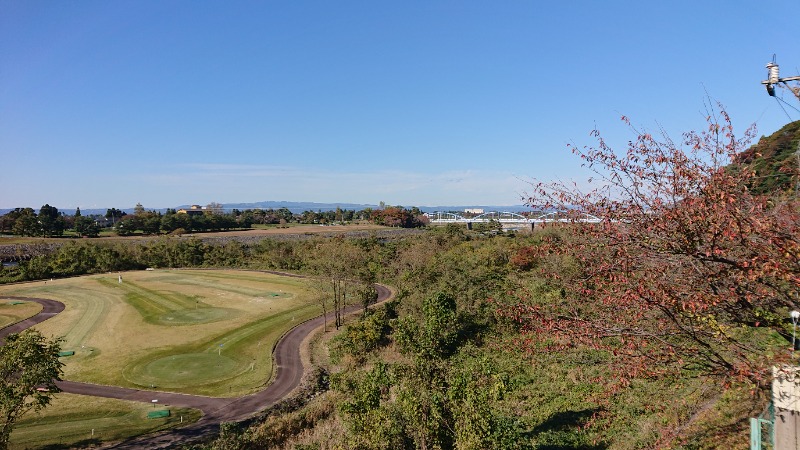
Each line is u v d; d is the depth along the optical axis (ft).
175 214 506.89
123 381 123.03
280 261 310.86
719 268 30.86
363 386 54.80
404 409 49.57
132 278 280.31
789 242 26.05
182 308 203.21
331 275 184.24
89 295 230.48
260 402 110.22
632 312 35.60
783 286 31.01
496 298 115.55
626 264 32.96
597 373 79.10
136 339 159.33
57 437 91.91
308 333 165.07
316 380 120.37
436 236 258.78
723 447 43.65
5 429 79.66
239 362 137.80
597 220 35.01
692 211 29.73
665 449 44.32
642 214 32.81
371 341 131.64
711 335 32.91
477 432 44.27
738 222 27.99
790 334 31.55
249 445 78.69
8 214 471.21
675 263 32.24
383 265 255.29
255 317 187.52
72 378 124.88
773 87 31.19
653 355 34.19
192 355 143.74
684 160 31.04
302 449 68.39
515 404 73.10
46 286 253.85
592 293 37.04
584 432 60.34
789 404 30.60
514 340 49.39
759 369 31.04
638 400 65.21
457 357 96.84
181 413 104.01
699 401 55.31
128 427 96.78
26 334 82.28
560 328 37.14
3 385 78.23
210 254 333.62
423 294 136.26
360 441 50.85
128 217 516.32
